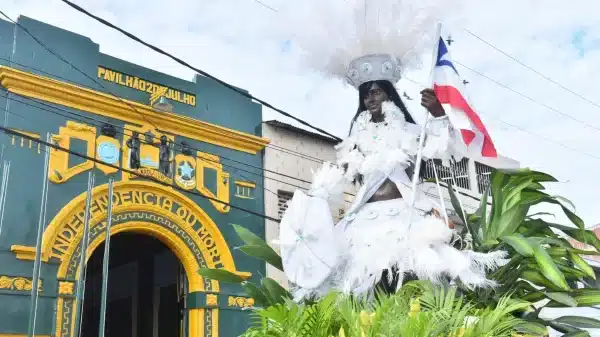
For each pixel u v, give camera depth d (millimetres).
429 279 3836
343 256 4133
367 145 4461
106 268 10328
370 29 4609
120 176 13258
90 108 13148
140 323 17078
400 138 4359
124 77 13828
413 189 4035
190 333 13711
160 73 14398
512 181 4500
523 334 3695
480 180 17172
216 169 14758
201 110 14867
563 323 4352
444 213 4254
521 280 4395
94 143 13047
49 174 12281
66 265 12117
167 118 14086
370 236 4109
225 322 13945
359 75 4551
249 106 15711
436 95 4344
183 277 14242
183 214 13992
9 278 11461
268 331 3535
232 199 14852
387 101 4520
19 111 12281
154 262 17359
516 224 4301
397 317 3287
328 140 16766
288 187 15773
